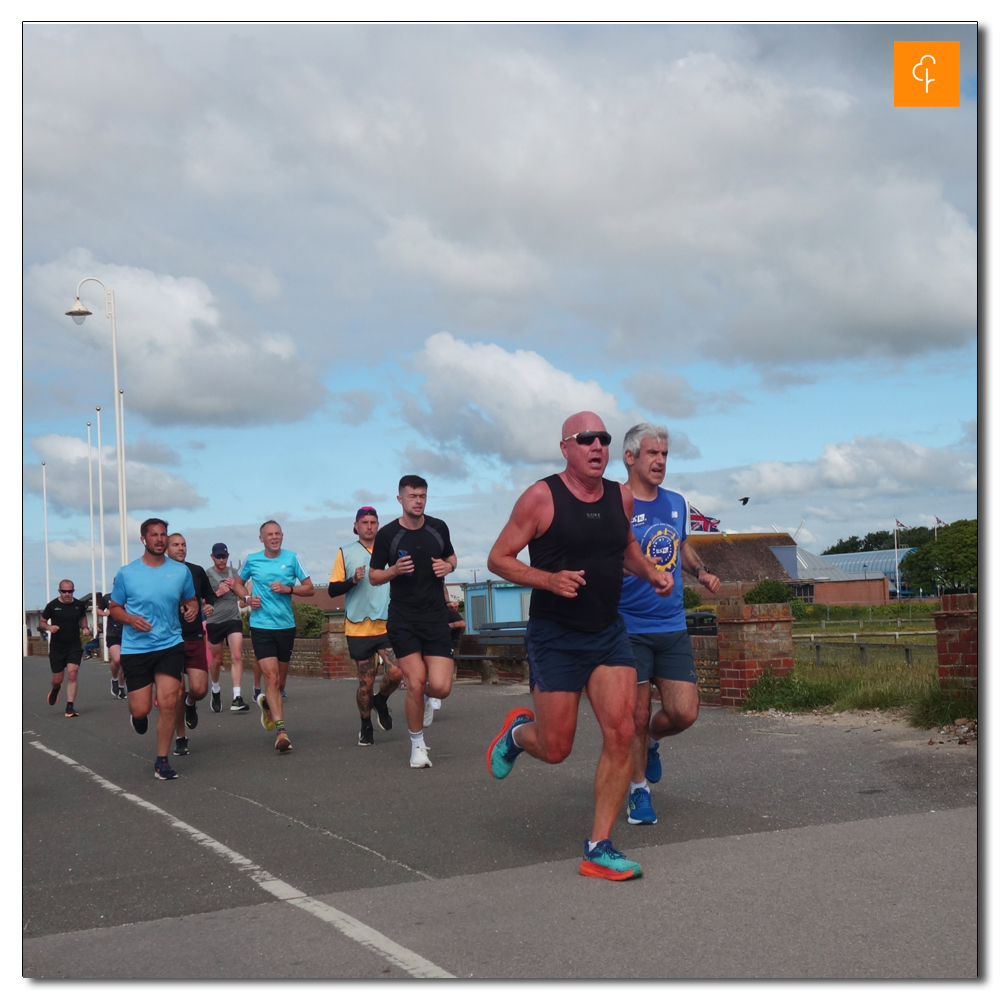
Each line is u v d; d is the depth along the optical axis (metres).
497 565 5.28
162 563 8.98
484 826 6.25
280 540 10.41
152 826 6.84
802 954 3.82
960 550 77.44
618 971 3.75
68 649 15.52
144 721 8.98
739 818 6.03
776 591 51.31
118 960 4.17
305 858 5.73
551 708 5.36
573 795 7.09
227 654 24.31
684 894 4.60
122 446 36.22
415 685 8.51
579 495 5.28
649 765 6.28
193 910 4.86
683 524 6.38
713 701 11.18
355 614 10.16
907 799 6.20
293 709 14.02
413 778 8.06
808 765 7.39
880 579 94.56
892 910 4.24
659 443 6.22
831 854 5.11
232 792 7.91
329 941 4.25
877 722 8.94
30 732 13.42
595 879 4.94
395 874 5.29
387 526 8.66
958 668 8.36
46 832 6.86
